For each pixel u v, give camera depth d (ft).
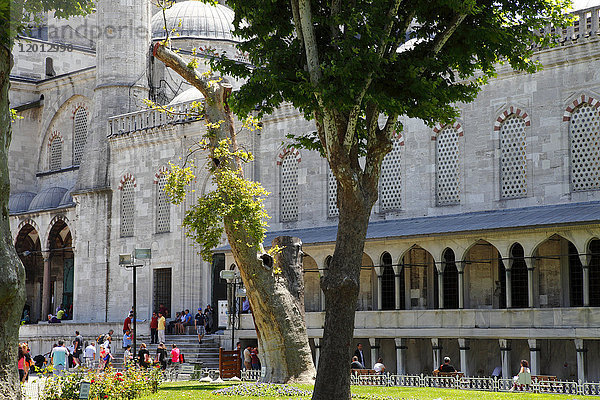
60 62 313.32
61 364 186.19
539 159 172.35
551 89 171.42
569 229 149.79
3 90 79.97
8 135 81.05
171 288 238.48
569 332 148.77
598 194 163.84
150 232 245.04
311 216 209.05
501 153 178.19
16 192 308.60
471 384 144.36
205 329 220.23
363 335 176.76
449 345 176.35
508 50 101.09
